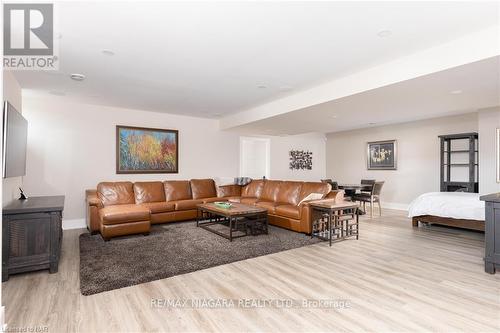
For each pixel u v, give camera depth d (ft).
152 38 8.93
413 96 12.73
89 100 16.63
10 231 9.10
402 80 10.57
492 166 17.01
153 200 18.10
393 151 25.13
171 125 20.93
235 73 12.14
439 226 17.28
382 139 26.12
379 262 10.74
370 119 18.78
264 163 26.45
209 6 7.17
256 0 6.93
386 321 6.66
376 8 7.32
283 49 9.78
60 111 16.79
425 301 7.63
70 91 14.69
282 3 7.06
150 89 14.42
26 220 9.31
